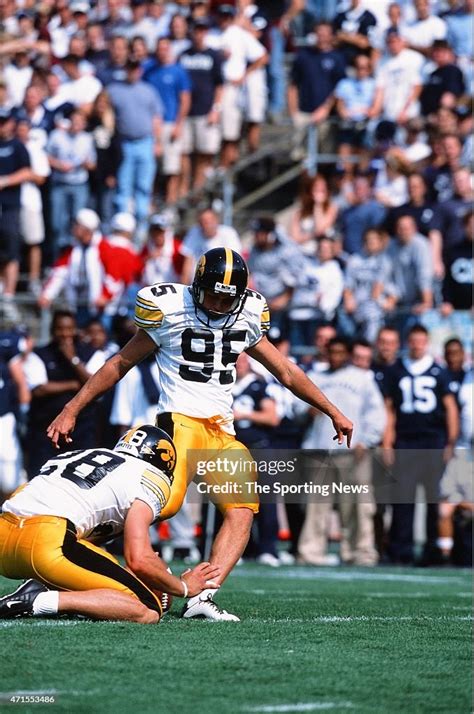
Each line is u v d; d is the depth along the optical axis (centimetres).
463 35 5534
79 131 4925
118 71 5162
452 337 4034
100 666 1545
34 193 4822
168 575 1911
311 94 5372
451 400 3778
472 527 3803
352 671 1561
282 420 3662
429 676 1542
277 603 2372
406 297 4297
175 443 2038
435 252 4397
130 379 3566
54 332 3503
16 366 3684
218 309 2036
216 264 2011
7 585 2503
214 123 5341
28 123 4853
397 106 5269
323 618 2103
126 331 3631
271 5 5653
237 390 3606
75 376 3488
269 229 4288
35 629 1783
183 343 2056
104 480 1916
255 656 1642
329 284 4284
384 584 3105
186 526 3706
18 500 1919
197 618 2008
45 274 4931
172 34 5412
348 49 5438
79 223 4272
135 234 5012
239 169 5628
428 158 4975
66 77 5181
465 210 4394
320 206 4709
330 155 5512
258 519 3803
